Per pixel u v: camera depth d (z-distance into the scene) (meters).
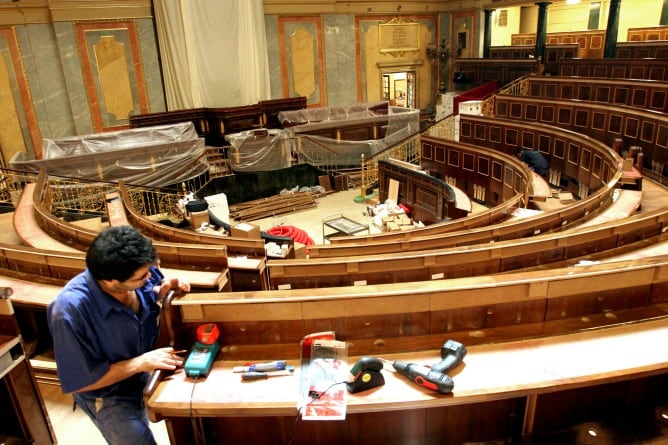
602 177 8.75
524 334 2.29
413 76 19.77
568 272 2.38
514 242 4.11
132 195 11.23
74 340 1.92
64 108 13.50
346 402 1.91
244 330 2.29
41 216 6.31
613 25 14.60
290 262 4.07
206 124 14.60
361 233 9.85
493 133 12.68
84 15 13.04
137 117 13.59
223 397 1.96
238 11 14.75
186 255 4.23
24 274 4.04
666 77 11.98
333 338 2.25
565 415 2.42
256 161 12.94
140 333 2.12
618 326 2.31
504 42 21.80
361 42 17.98
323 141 13.84
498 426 2.39
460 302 2.29
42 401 2.83
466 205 9.17
